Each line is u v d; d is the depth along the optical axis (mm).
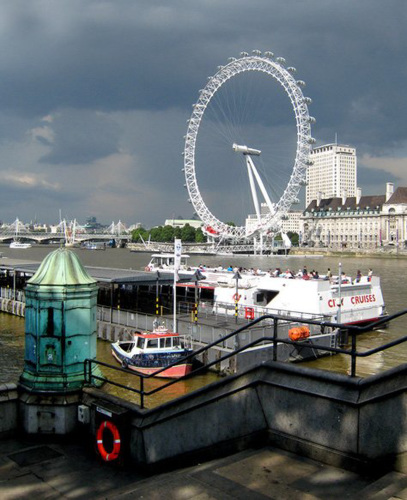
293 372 8523
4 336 45688
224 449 9320
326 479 7684
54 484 9383
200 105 143625
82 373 11500
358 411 7742
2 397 11297
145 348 32719
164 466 9805
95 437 10766
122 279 42875
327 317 40781
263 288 45125
